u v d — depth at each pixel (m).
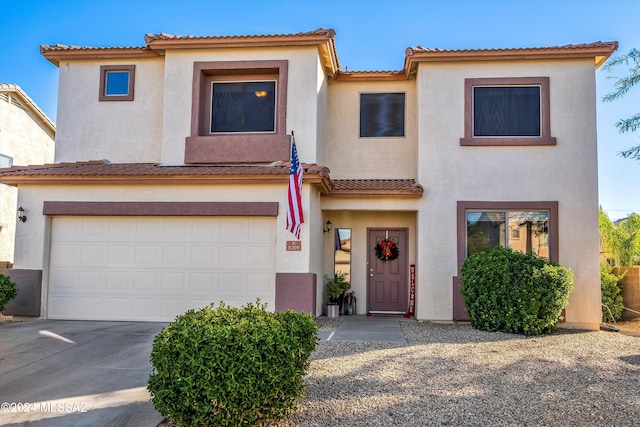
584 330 11.85
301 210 11.17
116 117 14.20
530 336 10.53
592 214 12.56
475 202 12.84
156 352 5.27
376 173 14.42
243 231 11.91
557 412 5.82
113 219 12.27
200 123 13.23
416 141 13.97
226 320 5.61
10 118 20.45
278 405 5.41
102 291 12.13
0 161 19.84
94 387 6.95
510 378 7.17
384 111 14.62
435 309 12.69
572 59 12.86
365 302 14.31
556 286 10.84
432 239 12.88
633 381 7.05
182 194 11.98
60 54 14.17
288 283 11.48
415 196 12.92
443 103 13.14
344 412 5.82
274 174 11.44
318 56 13.17
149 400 6.41
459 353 8.69
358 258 14.47
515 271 10.94
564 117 12.79
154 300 11.98
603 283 14.41
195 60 13.30
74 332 10.38
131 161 14.02
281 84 13.00
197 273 11.93
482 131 13.07
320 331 10.84
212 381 5.00
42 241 12.22
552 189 12.69
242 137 12.98
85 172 12.05
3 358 8.39
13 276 12.17
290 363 5.44
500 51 12.82
